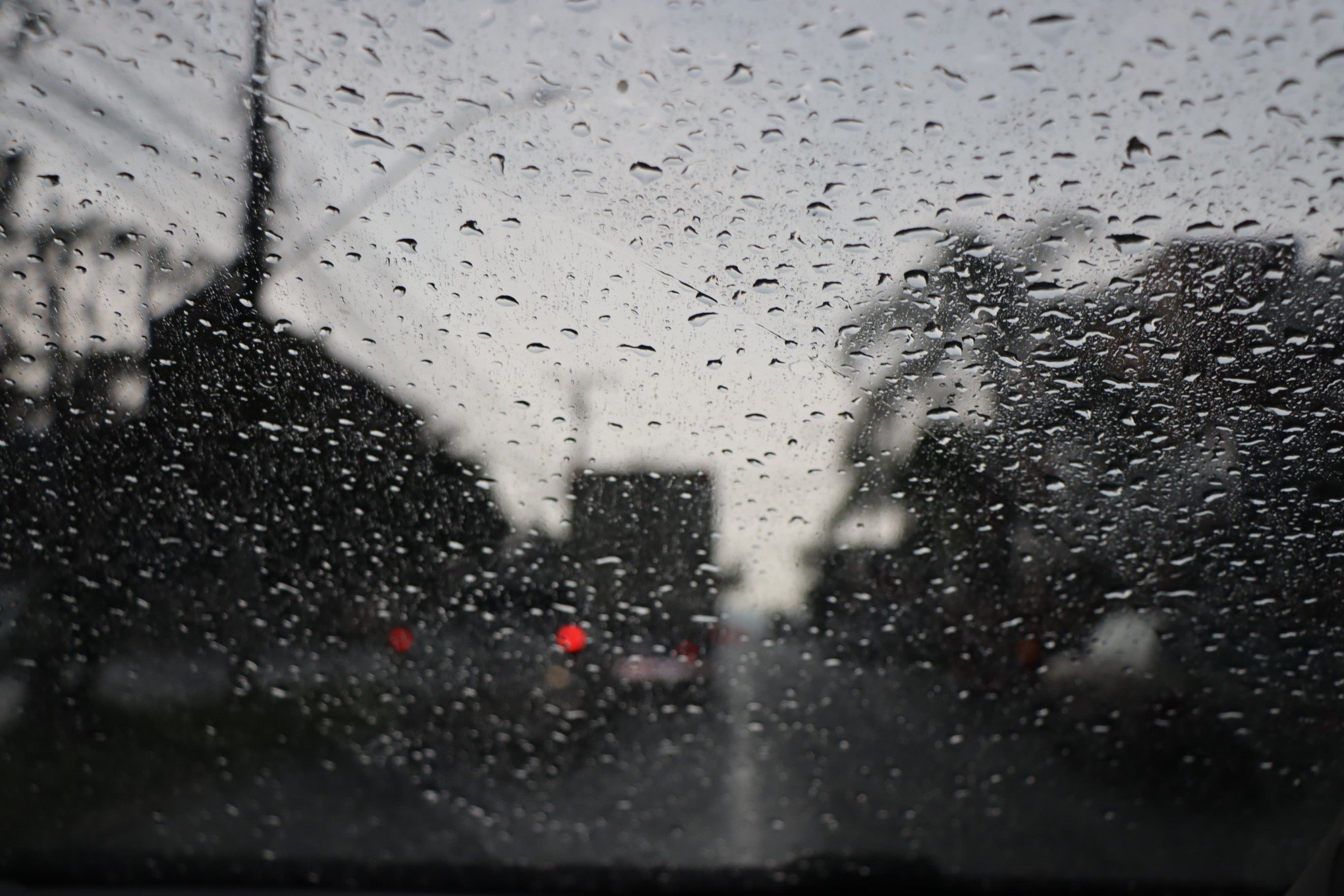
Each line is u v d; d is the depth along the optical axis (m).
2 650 3.46
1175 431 3.44
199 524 3.66
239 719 3.45
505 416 3.88
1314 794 2.87
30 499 3.62
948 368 3.67
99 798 2.95
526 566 3.77
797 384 3.78
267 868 2.47
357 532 3.72
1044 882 2.42
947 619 3.54
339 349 3.88
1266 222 3.23
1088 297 3.50
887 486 3.70
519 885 2.43
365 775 3.25
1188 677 3.21
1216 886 2.36
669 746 3.44
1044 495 3.56
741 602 3.71
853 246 3.67
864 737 3.44
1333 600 3.15
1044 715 3.36
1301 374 3.31
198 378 3.81
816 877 2.47
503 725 3.52
